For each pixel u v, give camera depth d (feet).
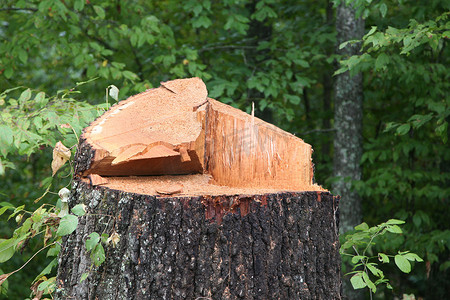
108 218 9.34
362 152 25.22
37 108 14.98
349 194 24.61
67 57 28.63
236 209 9.36
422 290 25.22
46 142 13.93
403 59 22.08
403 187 23.56
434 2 21.02
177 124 11.22
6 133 11.55
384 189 23.70
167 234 8.98
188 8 23.99
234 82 24.04
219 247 9.23
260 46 26.18
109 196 9.43
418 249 22.49
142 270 8.93
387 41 16.60
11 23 24.56
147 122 11.20
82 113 13.85
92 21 25.59
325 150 32.81
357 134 24.98
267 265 9.52
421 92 22.84
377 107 29.96
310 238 10.13
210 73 25.82
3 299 20.93
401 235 22.49
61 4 21.39
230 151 11.79
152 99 12.02
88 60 22.33
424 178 25.07
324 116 29.50
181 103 11.85
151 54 26.37
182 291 8.96
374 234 12.87
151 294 8.89
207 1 24.34
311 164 11.71
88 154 10.13
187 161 10.91
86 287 9.48
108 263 9.27
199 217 9.12
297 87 24.22
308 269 10.00
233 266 9.27
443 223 25.22
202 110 11.47
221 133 11.83
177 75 23.50
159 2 29.30
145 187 9.90
